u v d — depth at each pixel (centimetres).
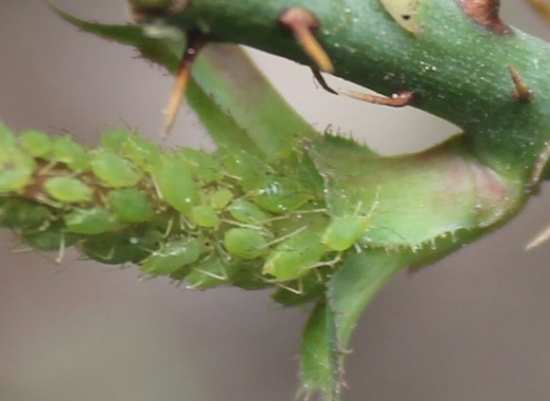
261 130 11
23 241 10
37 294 18
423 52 10
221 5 10
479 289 18
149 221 10
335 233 10
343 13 10
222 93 11
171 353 18
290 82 18
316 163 11
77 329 18
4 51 19
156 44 11
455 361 18
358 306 10
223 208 10
